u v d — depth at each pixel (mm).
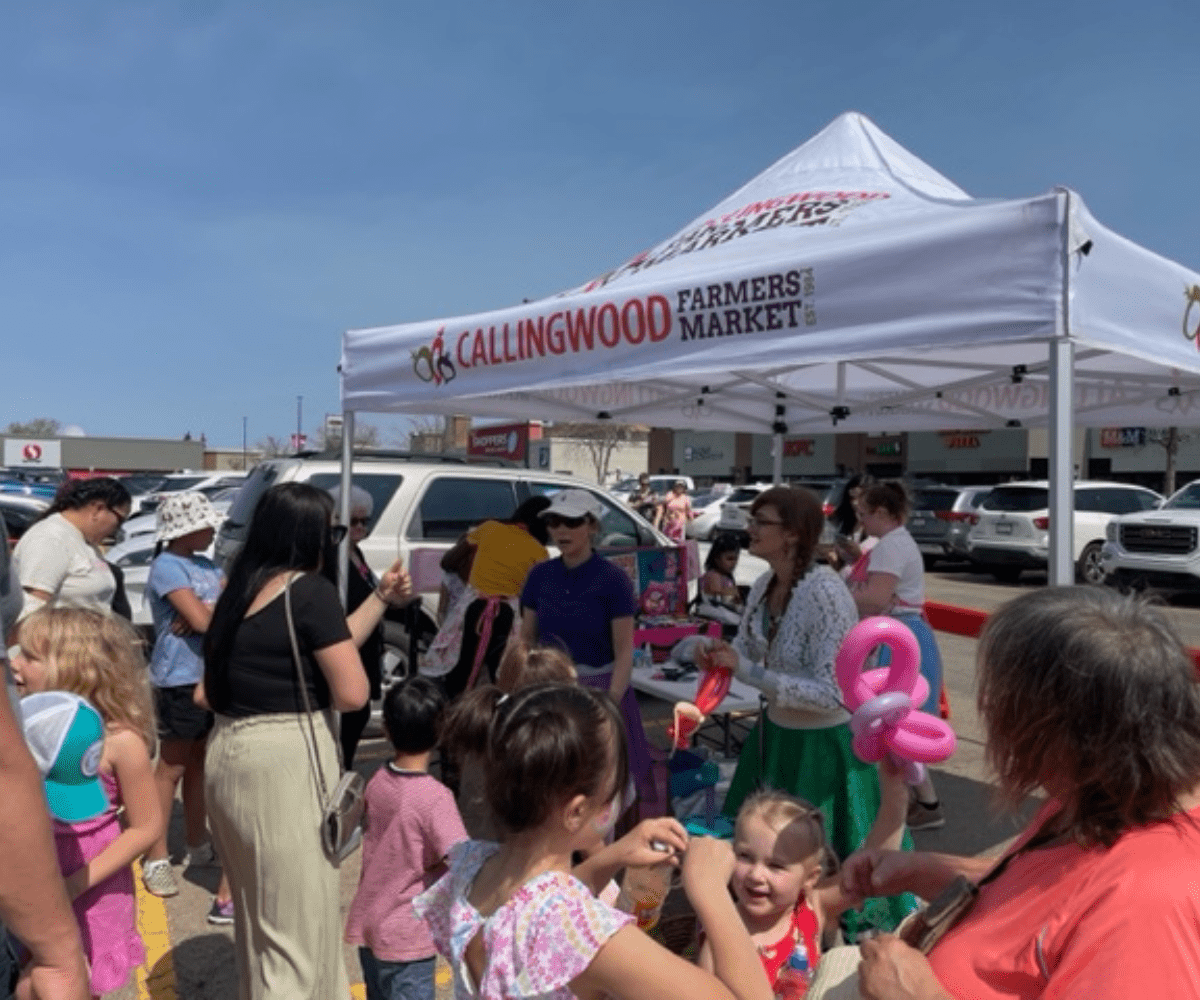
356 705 2799
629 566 6293
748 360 3535
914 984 1301
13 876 1397
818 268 3342
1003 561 16141
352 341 5434
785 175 4609
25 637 2670
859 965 1388
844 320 3281
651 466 45375
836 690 3139
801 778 3279
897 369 6621
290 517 2801
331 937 2820
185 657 4375
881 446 34000
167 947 3898
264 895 2750
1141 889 1165
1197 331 3607
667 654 5797
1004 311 2916
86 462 60906
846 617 3229
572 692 1697
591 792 1623
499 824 1646
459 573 5387
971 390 6801
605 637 3959
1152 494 16000
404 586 3254
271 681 2756
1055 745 1274
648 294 3871
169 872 4344
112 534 5000
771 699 3309
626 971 1467
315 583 2807
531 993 1464
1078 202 2818
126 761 2662
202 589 4355
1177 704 1227
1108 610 1323
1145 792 1224
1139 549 13633
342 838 2762
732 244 3984
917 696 2193
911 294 3123
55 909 1445
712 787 4238
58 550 4605
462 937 1623
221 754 2770
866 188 4094
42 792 1448
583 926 1493
